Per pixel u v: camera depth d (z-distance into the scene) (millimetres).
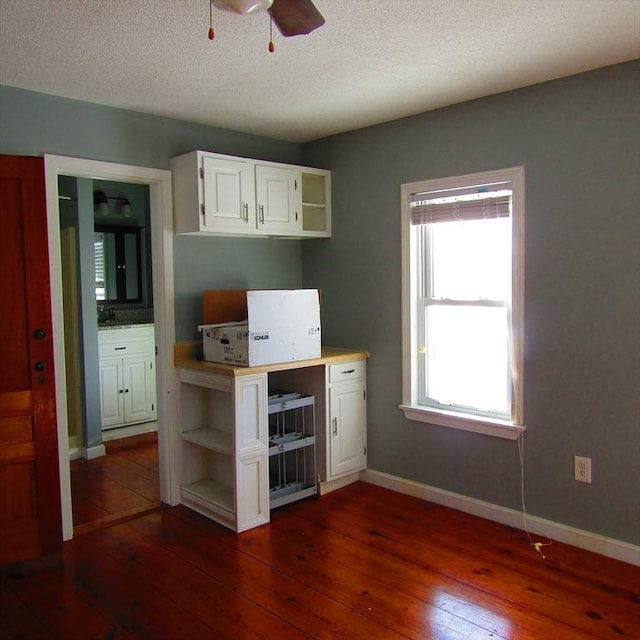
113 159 3277
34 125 2986
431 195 3488
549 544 3014
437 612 2422
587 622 2336
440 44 2461
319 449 3715
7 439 2848
